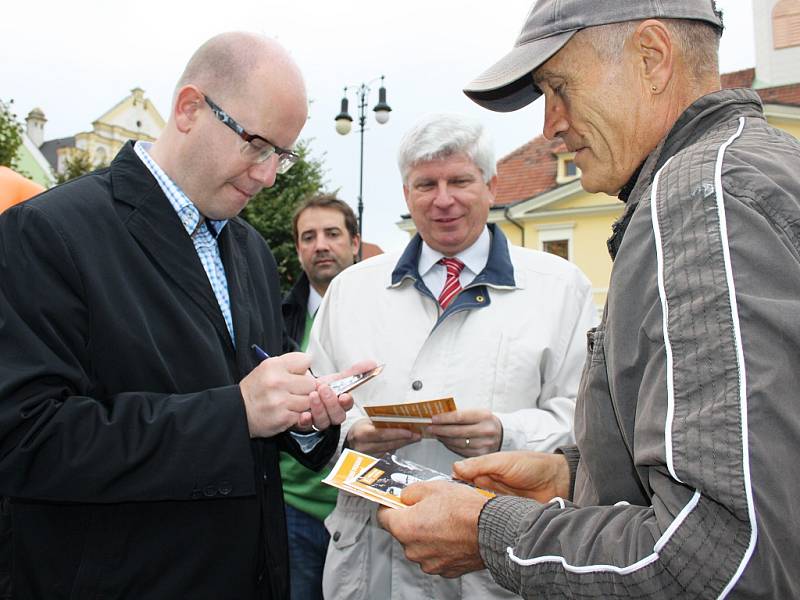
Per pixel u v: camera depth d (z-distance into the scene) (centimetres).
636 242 100
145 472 138
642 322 96
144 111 3788
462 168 230
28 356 134
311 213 373
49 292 139
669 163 102
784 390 78
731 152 96
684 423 81
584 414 127
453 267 243
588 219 1861
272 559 166
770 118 1553
